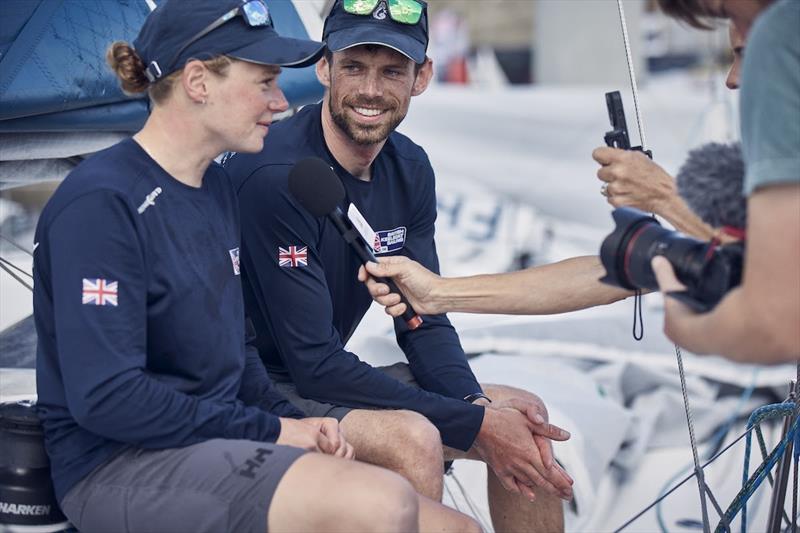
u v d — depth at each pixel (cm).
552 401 471
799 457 308
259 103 273
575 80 936
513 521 339
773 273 205
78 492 268
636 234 243
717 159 230
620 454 481
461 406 320
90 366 254
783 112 204
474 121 792
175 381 273
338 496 247
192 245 273
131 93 280
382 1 320
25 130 335
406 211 351
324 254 331
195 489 258
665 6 244
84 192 259
